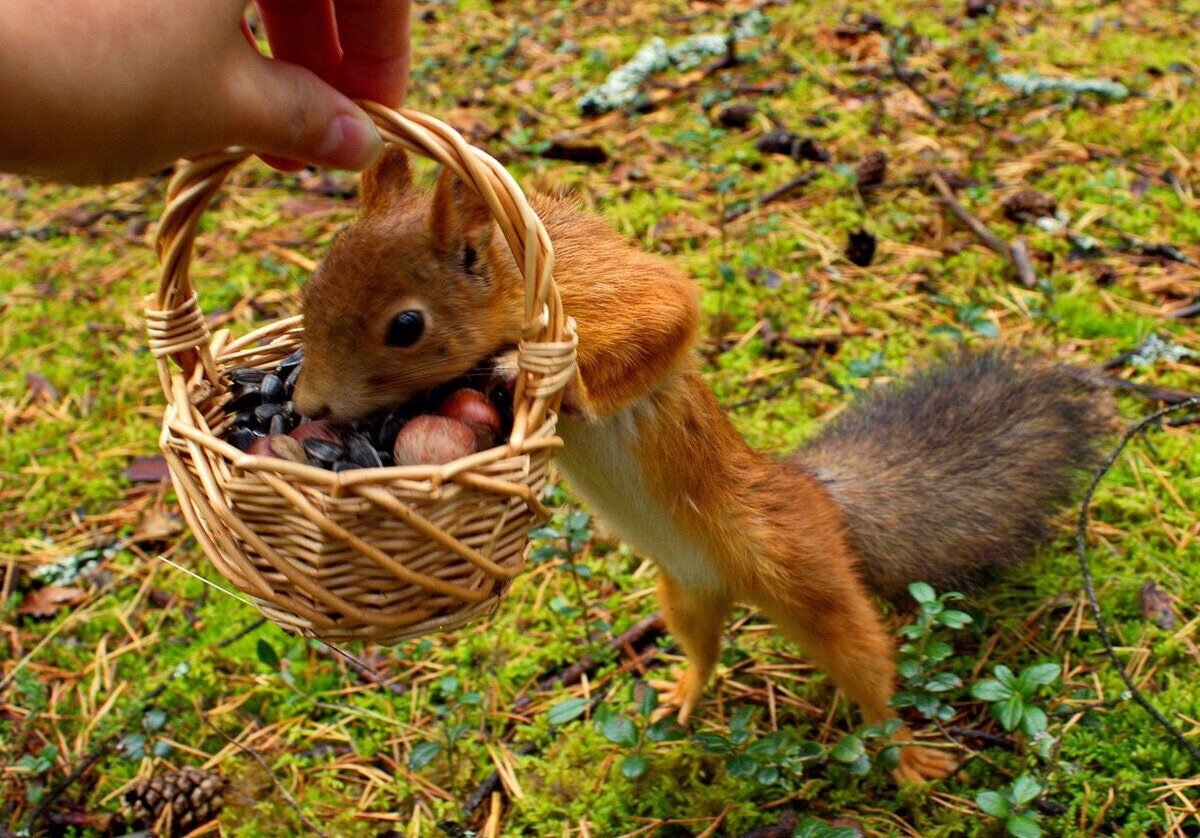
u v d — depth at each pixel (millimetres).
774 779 427
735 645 528
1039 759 453
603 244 426
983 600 526
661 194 807
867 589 513
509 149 879
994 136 830
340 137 320
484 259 379
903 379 572
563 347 331
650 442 449
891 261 730
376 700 523
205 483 324
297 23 378
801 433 615
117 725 515
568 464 454
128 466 663
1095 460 537
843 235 752
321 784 491
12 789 492
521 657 533
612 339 408
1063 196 760
